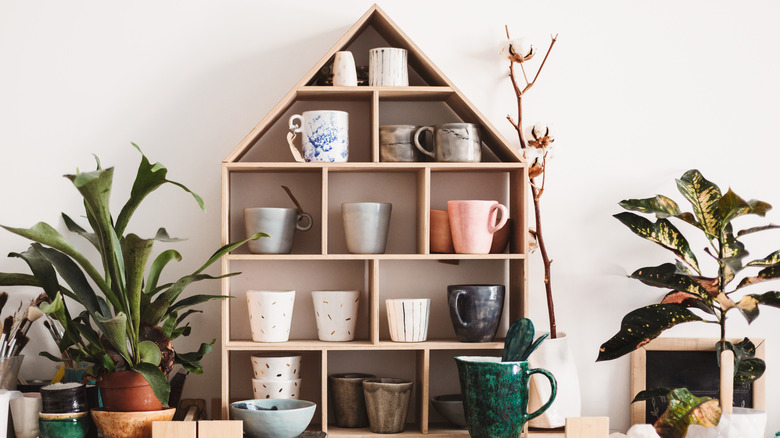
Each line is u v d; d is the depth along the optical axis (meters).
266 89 1.87
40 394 1.62
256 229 1.70
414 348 1.69
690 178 1.73
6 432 1.54
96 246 1.54
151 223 1.84
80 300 1.55
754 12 1.96
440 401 1.72
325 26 1.88
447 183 1.89
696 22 1.95
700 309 1.83
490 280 1.88
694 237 1.92
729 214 1.64
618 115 1.93
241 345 1.66
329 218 1.86
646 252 1.91
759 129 1.94
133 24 1.85
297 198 1.86
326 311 1.73
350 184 1.87
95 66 1.84
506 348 1.61
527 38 1.83
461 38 1.91
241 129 1.86
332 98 1.83
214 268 1.84
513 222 1.82
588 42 1.93
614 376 1.90
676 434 1.58
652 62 1.94
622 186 1.92
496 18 1.92
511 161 1.79
